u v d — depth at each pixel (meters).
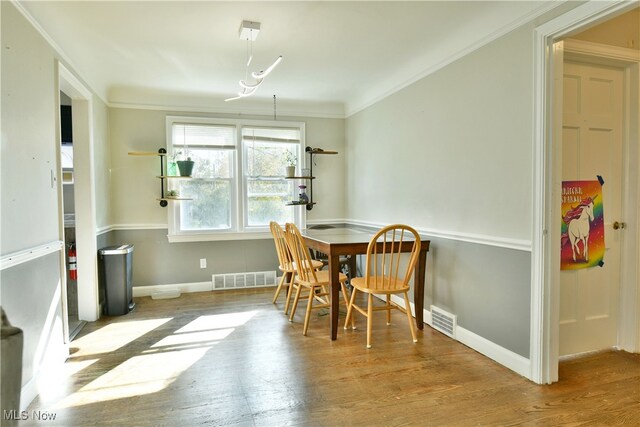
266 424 1.76
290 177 4.41
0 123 1.74
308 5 2.29
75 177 3.24
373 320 3.26
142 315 3.43
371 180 4.16
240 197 4.43
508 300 2.33
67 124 3.82
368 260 2.63
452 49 2.81
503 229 2.37
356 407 1.90
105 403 1.94
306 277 3.06
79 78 3.00
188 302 3.87
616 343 2.60
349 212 4.77
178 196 4.23
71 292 3.43
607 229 2.51
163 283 4.27
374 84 3.93
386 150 3.83
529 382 2.14
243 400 1.96
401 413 1.84
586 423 1.76
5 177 1.77
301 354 2.54
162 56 3.10
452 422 1.77
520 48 2.22
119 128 4.05
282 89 4.10
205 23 2.52
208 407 1.90
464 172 2.72
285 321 3.24
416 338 2.78
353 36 2.76
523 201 2.22
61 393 2.04
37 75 2.18
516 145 2.26
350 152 4.70
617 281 2.57
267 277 4.59
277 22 2.52
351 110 4.62
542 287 2.10
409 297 3.39
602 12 1.76
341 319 3.32
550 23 2.01
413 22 2.54
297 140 4.65
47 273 2.21
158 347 2.67
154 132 4.17
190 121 4.23
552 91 2.07
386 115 3.82
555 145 2.09
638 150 2.47
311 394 2.02
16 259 1.82
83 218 3.26
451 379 2.18
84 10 2.30
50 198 2.30
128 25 2.53
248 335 2.90
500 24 2.36
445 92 2.91
